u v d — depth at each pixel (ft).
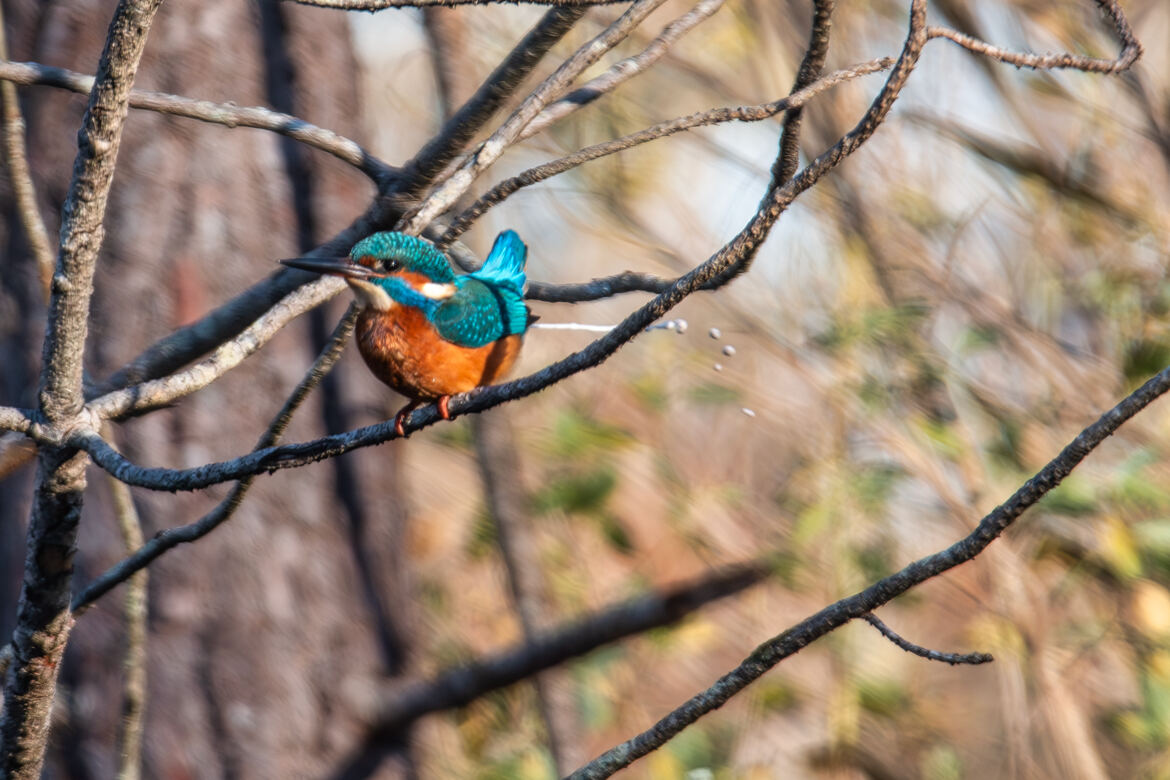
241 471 18.02
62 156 31.45
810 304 45.80
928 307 42.52
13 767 19.63
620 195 47.14
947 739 45.21
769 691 45.21
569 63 21.09
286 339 33.14
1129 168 44.86
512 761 43.04
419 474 49.83
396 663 33.60
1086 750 39.55
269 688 31.65
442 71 42.52
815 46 19.16
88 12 31.65
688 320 48.44
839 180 45.06
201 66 32.24
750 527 45.27
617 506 49.32
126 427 31.40
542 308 51.26
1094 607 43.11
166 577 31.45
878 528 43.60
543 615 42.27
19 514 32.42
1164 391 14.69
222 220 32.14
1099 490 40.63
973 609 43.39
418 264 23.75
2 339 32.04
